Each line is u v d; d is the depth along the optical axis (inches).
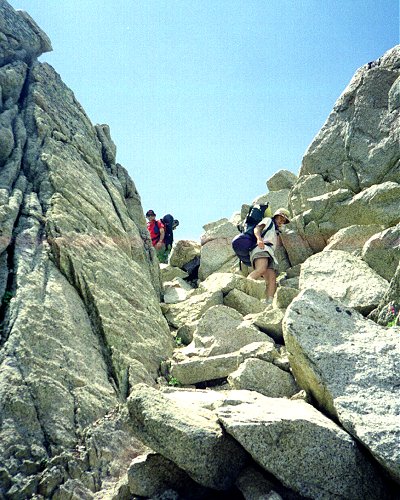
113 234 448.5
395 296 298.7
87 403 278.8
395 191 484.1
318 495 189.9
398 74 562.3
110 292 368.5
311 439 195.2
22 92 507.2
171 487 219.1
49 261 346.3
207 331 375.9
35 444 244.2
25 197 387.9
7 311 293.9
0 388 249.1
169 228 745.0
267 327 372.8
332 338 239.5
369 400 208.1
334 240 474.9
